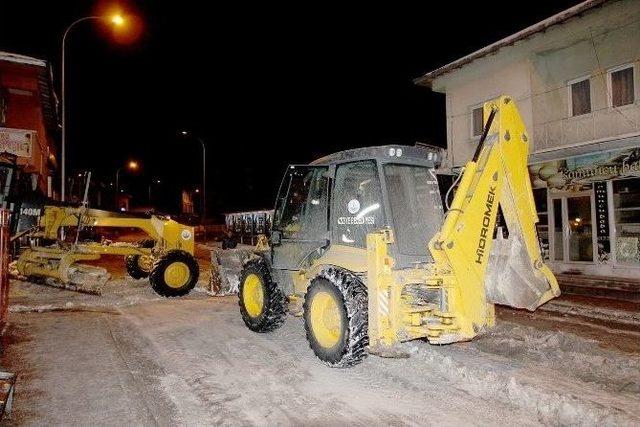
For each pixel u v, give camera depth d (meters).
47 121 29.86
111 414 4.04
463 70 16.61
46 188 30.97
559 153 13.25
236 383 4.79
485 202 4.86
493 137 4.95
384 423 3.89
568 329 7.06
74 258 9.98
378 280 4.75
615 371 4.90
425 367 5.23
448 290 4.75
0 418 3.78
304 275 6.15
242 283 7.12
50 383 4.75
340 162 5.65
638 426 3.62
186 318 7.89
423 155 5.47
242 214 39.38
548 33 13.70
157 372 5.11
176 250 10.50
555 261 13.89
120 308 8.86
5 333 6.69
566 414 3.94
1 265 5.92
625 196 12.10
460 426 3.83
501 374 4.80
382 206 5.19
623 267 12.05
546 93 14.21
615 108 12.50
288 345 6.18
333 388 4.65
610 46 12.70
